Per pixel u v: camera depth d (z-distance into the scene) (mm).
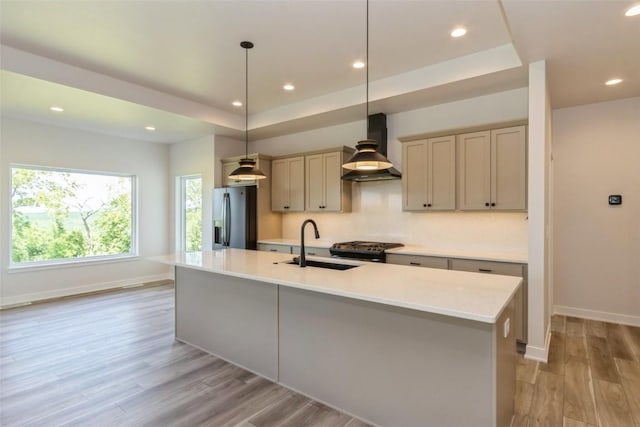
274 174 5660
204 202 6105
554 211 4363
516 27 2500
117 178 6203
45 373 2830
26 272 5051
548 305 3576
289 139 5824
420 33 3006
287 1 2549
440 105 4258
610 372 2814
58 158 5320
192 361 3057
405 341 2041
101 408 2340
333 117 4789
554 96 3900
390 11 2676
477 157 3748
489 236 4016
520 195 3504
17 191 5055
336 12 2691
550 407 2338
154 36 3045
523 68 3199
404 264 3996
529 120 3121
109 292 5633
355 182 5035
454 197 3887
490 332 1762
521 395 2490
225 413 2285
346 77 3965
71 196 5633
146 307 4762
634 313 3939
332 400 2361
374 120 4605
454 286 2115
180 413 2285
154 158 6586
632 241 3949
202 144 6121
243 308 2922
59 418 2230
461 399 1856
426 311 1820
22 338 3586
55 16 2719
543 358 3035
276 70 3768
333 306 2352
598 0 2176
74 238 5656
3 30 2930
